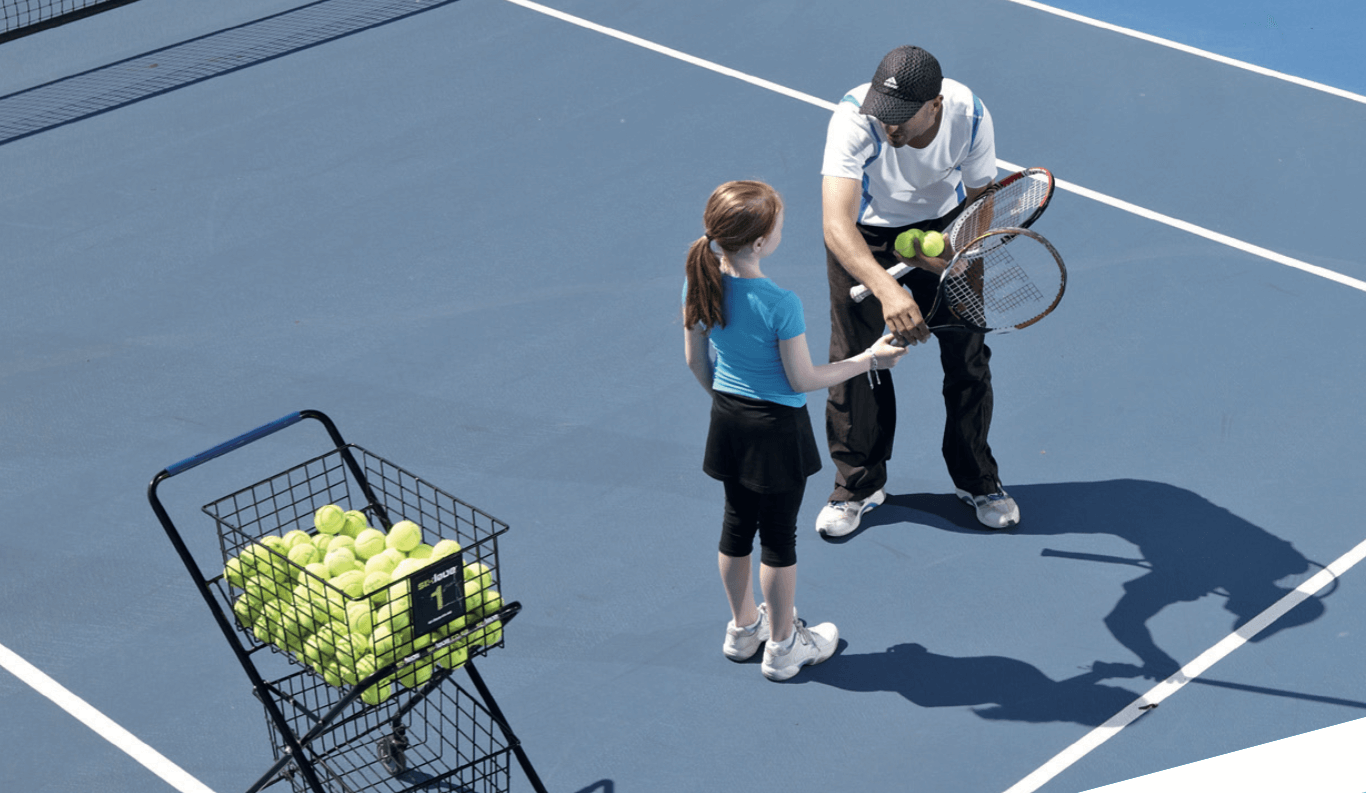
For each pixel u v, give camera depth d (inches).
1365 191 419.8
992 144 261.4
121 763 247.3
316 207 429.7
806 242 400.5
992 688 260.8
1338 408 329.7
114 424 338.3
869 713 256.5
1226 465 314.3
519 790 241.0
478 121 476.1
